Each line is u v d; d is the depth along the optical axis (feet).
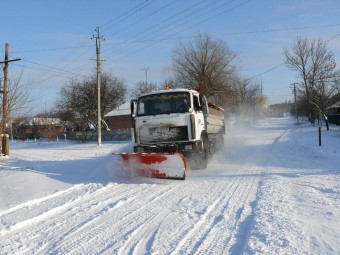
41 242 18.20
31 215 22.88
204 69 135.13
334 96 139.74
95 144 126.31
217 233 18.42
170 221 20.81
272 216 20.54
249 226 19.29
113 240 18.10
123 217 22.08
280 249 15.65
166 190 29.71
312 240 16.65
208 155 44.06
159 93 39.50
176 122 37.88
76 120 209.67
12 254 16.67
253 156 53.01
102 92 198.90
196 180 34.14
